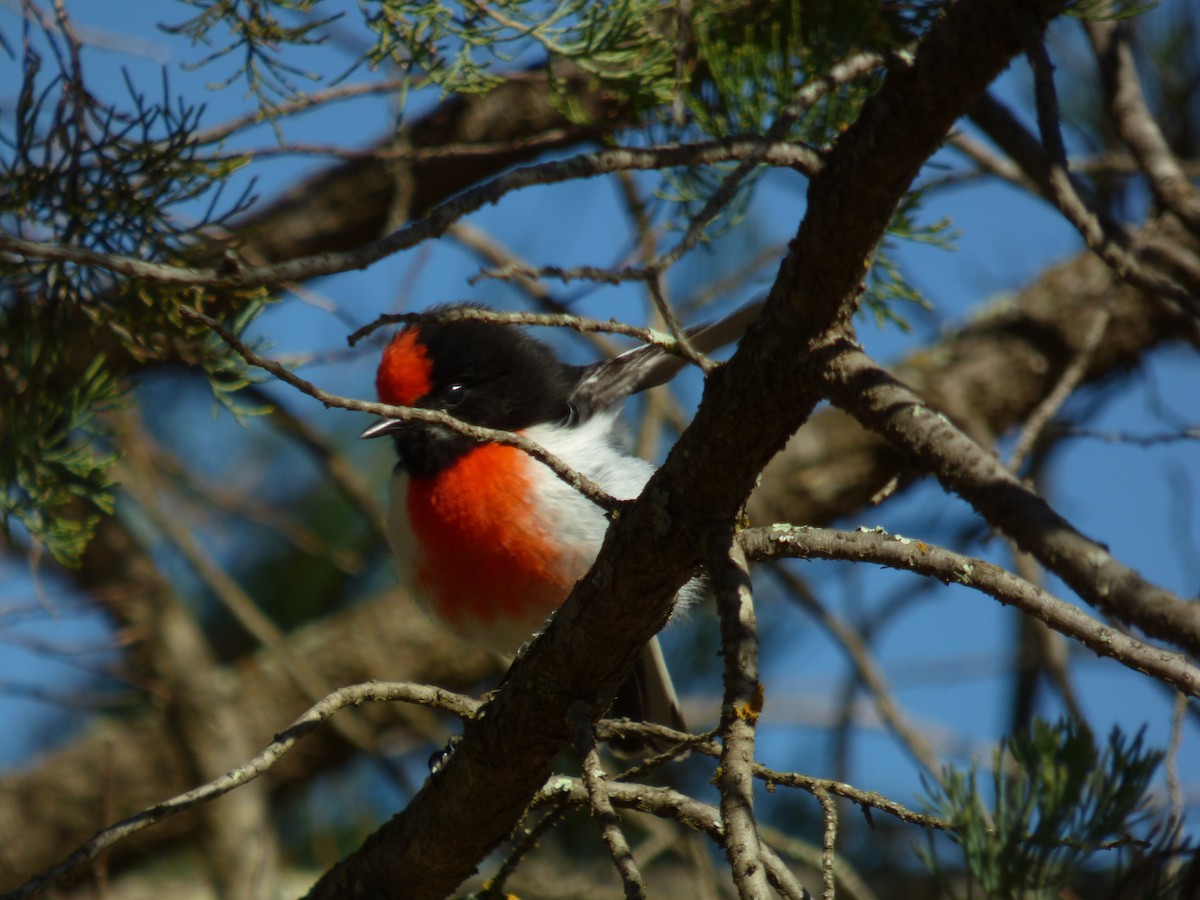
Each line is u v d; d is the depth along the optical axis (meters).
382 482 11.86
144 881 11.19
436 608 8.34
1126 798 5.23
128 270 4.01
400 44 5.64
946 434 3.82
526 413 8.41
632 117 6.42
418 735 11.43
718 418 4.31
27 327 5.77
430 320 4.25
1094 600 3.29
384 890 5.81
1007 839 5.19
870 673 10.12
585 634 4.87
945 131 3.69
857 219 3.87
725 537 4.32
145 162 5.50
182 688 10.58
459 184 9.98
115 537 10.75
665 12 6.51
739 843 3.40
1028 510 3.48
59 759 11.34
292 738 4.96
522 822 5.77
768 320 4.17
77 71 5.54
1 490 5.66
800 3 6.05
